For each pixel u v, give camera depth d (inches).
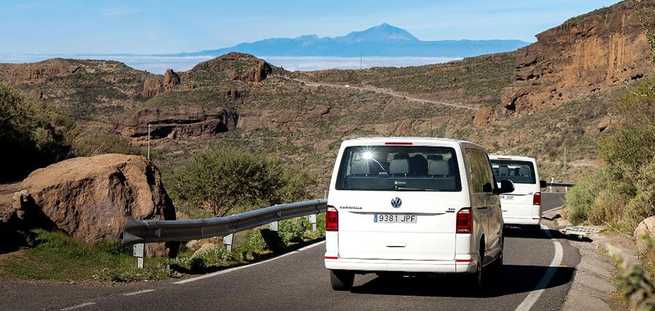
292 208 746.8
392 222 416.5
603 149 951.0
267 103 7696.9
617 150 918.4
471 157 448.8
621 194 920.9
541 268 563.2
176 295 412.5
